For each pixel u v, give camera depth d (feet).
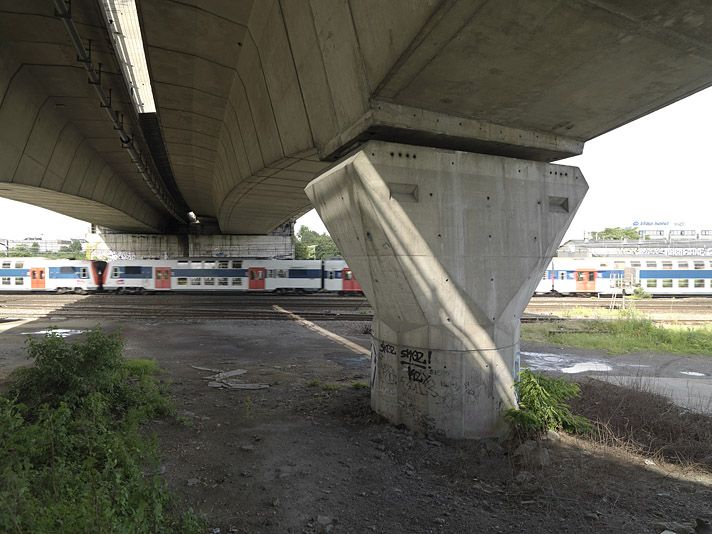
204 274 129.18
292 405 31.99
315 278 131.95
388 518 17.38
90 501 12.79
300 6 24.76
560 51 17.83
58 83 47.11
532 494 19.44
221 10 30.30
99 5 33.32
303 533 16.28
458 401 25.43
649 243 231.09
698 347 56.65
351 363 47.42
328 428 27.09
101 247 181.27
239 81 39.04
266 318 79.97
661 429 27.27
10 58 40.34
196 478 20.35
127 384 32.45
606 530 16.61
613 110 23.67
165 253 183.21
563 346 58.39
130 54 42.88
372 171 22.80
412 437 25.48
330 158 27.09
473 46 17.30
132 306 95.66
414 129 22.49
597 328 69.87
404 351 26.89
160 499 14.93
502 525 16.97
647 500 19.16
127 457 17.57
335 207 26.21
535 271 27.55
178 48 35.60
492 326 26.17
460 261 25.09
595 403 31.68
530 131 26.00
